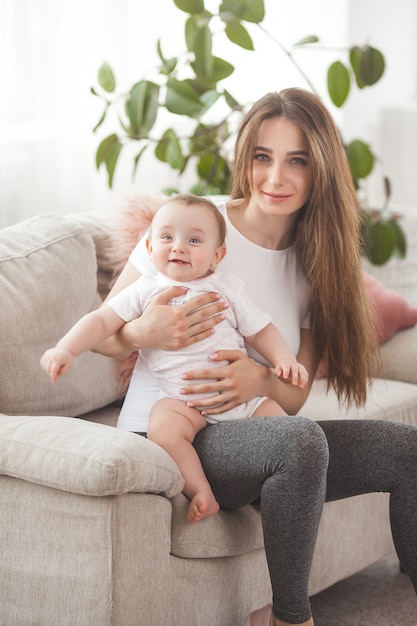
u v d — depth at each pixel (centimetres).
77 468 178
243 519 207
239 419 201
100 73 317
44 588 187
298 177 213
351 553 244
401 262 379
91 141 352
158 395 208
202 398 204
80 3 340
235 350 207
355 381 231
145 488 182
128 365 240
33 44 328
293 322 224
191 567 196
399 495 202
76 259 238
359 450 205
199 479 195
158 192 374
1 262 226
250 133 213
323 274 222
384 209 365
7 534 191
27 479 186
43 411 222
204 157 346
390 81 481
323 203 217
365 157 348
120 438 185
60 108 340
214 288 207
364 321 229
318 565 231
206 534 196
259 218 221
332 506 235
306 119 211
